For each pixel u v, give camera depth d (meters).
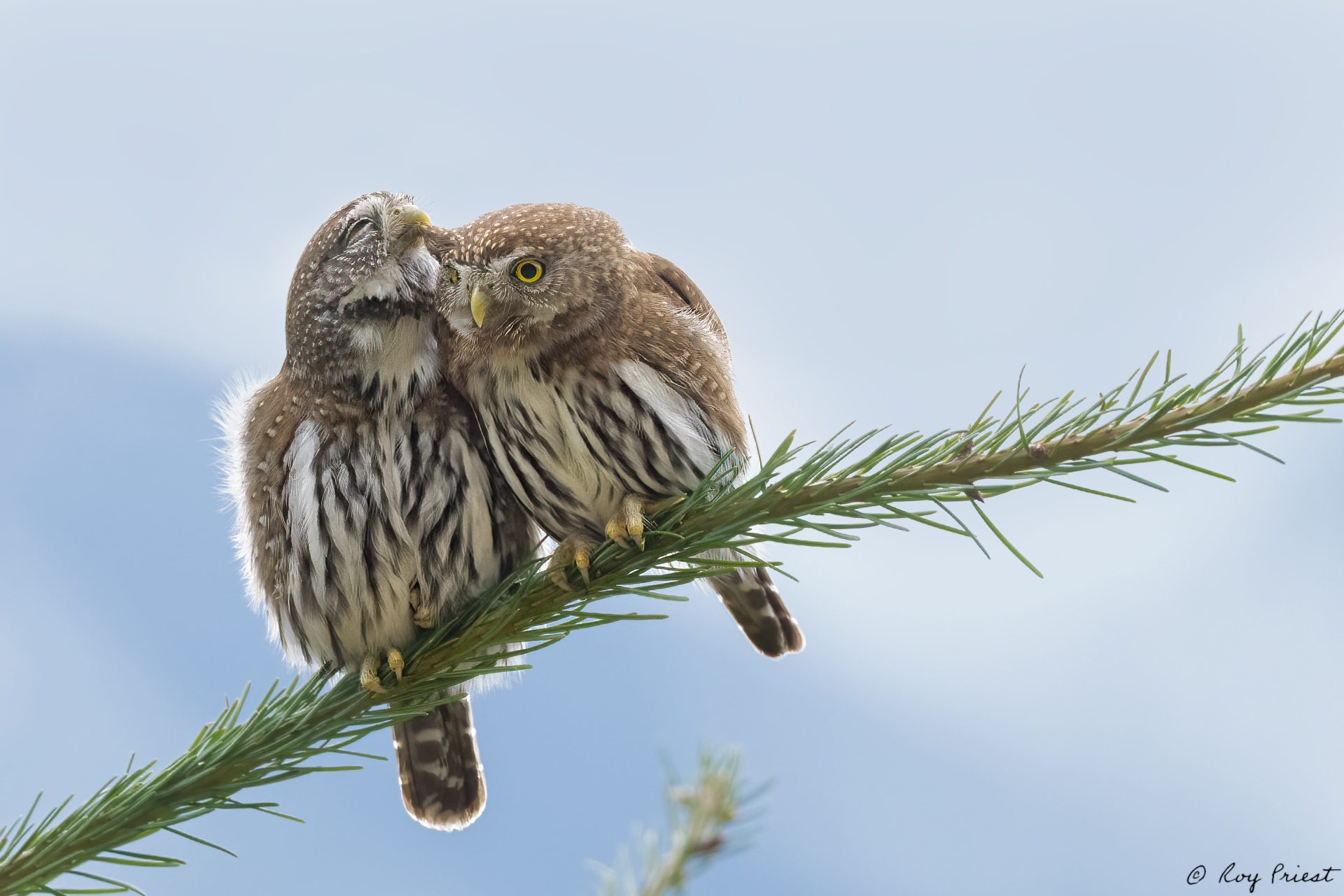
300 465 8.41
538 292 8.60
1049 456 5.95
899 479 6.26
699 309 9.62
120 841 5.98
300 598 8.52
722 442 8.95
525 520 9.09
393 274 8.49
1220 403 5.65
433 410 8.68
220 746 6.39
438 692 8.75
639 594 6.88
